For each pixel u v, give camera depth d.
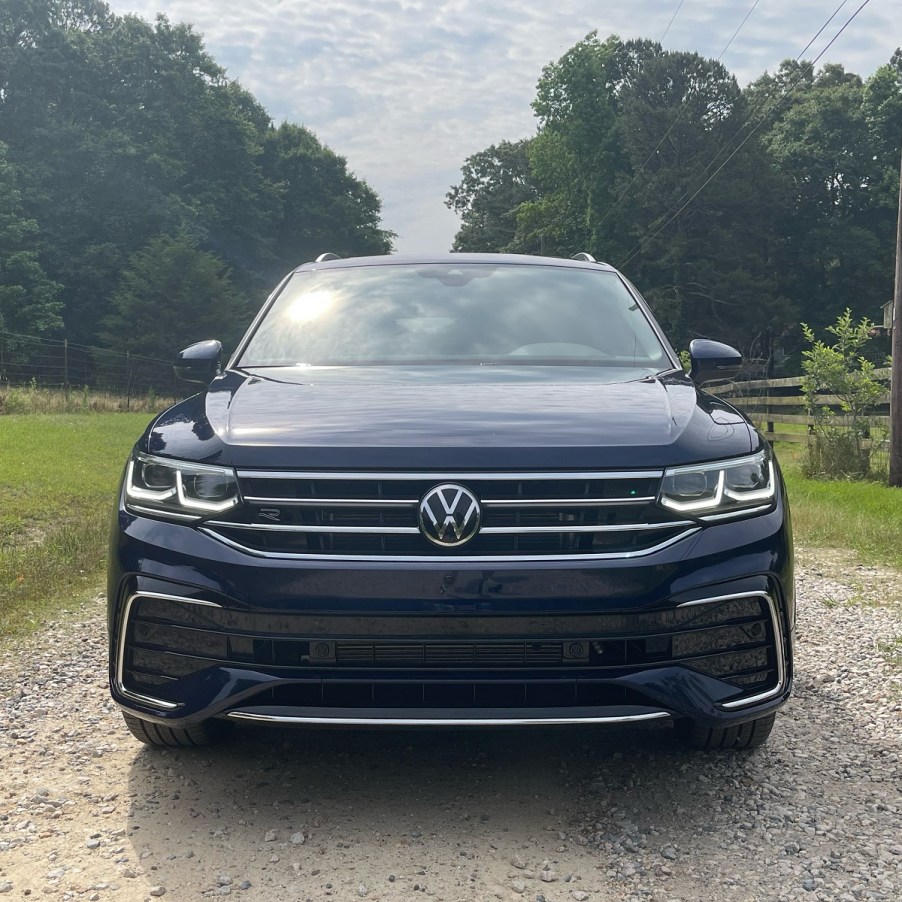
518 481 2.68
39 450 12.23
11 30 50.19
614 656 2.70
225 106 58.31
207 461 2.80
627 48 61.03
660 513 2.72
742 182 53.84
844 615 5.57
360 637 2.65
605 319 4.09
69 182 49.91
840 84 72.25
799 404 18.80
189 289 46.44
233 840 2.73
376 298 4.20
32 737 3.54
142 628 2.85
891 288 60.19
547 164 58.75
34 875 2.53
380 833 2.77
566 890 2.46
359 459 2.70
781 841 2.74
